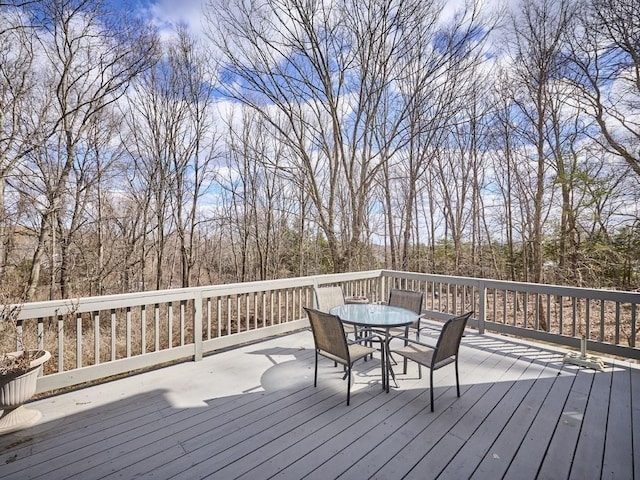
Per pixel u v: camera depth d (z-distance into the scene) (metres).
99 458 2.03
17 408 2.44
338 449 2.13
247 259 14.59
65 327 7.57
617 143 8.41
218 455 2.07
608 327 8.41
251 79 7.68
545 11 9.07
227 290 4.04
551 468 1.95
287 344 4.38
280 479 1.85
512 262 11.34
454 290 5.21
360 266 10.18
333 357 2.89
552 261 9.86
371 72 7.39
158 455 2.06
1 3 6.26
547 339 4.21
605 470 1.94
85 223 8.91
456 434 2.30
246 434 2.30
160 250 11.37
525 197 10.68
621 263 8.43
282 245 14.65
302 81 7.66
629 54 7.84
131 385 3.10
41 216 8.06
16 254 7.94
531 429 2.37
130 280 10.32
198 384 3.13
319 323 2.89
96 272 9.39
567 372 3.45
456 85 7.38
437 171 13.45
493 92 10.11
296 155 8.62
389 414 2.57
